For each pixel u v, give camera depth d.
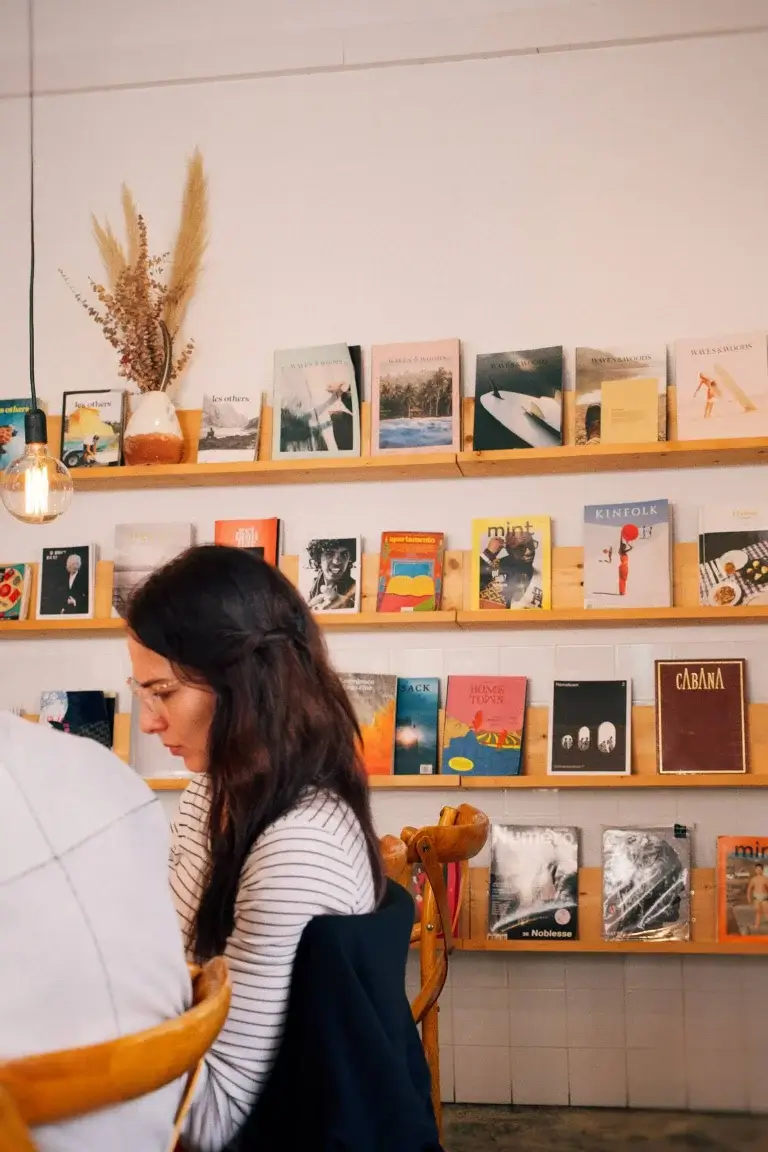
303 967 1.16
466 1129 3.20
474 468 3.53
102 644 3.75
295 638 1.34
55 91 3.99
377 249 3.75
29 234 3.94
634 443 3.38
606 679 3.50
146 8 3.97
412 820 3.53
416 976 3.44
